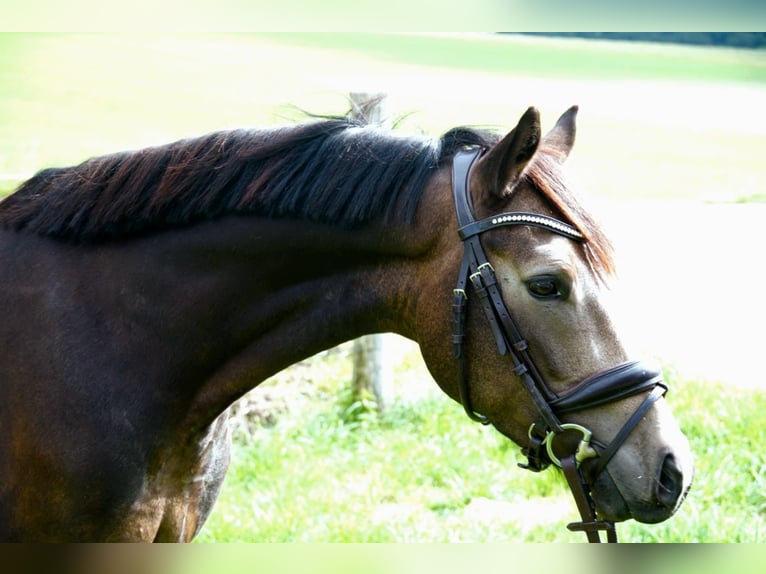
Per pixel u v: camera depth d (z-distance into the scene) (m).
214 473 3.08
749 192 10.72
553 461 2.55
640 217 10.06
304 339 2.81
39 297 2.69
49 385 2.62
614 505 2.49
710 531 4.87
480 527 5.12
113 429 2.64
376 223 2.67
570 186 2.54
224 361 2.83
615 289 2.50
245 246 2.73
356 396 6.82
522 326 2.46
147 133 10.22
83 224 2.73
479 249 2.50
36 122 10.58
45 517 2.65
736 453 5.72
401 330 2.78
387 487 5.75
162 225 2.75
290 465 6.00
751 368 6.79
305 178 2.69
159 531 2.89
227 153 2.78
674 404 6.28
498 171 2.45
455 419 6.53
